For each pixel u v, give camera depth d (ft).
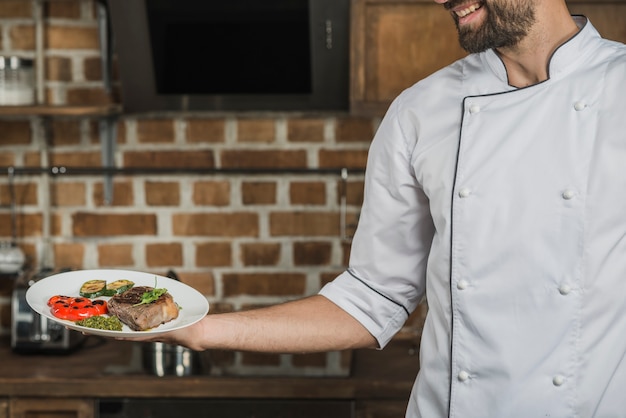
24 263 9.13
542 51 4.16
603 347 3.97
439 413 4.52
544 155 4.09
